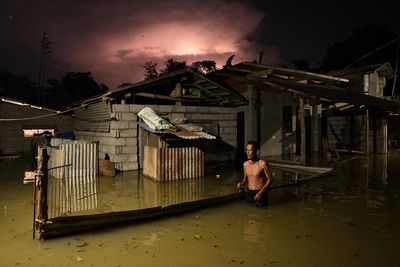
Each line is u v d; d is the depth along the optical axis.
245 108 18.06
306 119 21.75
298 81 21.39
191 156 12.55
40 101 44.66
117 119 14.20
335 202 8.68
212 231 6.46
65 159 12.38
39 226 5.97
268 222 7.00
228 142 17.42
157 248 5.61
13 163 17.27
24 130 20.94
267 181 8.27
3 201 8.99
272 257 5.21
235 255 5.30
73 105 20.84
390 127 24.52
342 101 16.39
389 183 11.27
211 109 16.89
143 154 14.56
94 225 6.54
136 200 9.05
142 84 14.66
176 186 10.95
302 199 9.02
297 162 15.46
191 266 4.91
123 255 5.33
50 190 10.30
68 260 5.15
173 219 7.23
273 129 18.88
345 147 22.66
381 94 25.45
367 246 5.62
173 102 16.94
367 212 7.71
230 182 11.68
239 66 19.56
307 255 5.27
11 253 5.42
